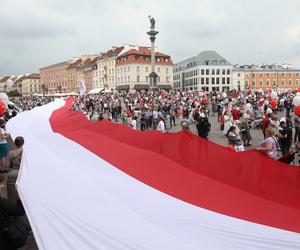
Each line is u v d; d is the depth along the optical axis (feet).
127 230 10.47
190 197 14.53
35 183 12.89
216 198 14.61
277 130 45.47
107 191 13.46
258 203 14.35
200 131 54.08
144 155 20.02
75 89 449.06
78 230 10.24
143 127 81.61
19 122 35.76
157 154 19.97
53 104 58.03
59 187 12.75
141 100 129.18
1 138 34.01
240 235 11.30
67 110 46.19
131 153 20.45
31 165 15.39
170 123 84.33
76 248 9.48
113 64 371.97
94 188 13.32
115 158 19.38
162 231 10.67
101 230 10.31
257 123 77.77
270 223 12.37
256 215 13.12
